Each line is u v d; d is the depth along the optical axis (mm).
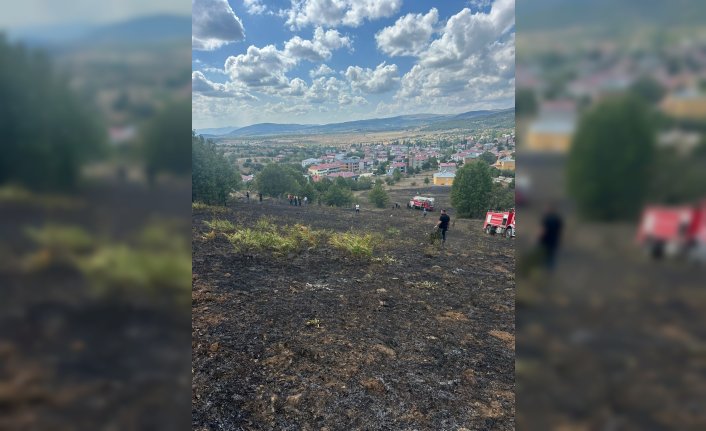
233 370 3350
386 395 3137
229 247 7871
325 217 17141
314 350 3773
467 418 2898
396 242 10766
